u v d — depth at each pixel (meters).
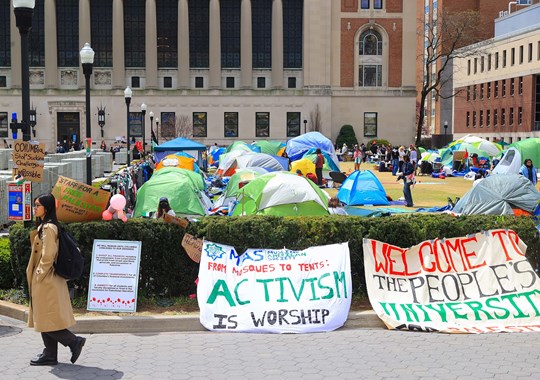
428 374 8.21
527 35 74.81
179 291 11.74
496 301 10.90
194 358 8.95
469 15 79.25
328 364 8.63
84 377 8.19
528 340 9.80
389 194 33.53
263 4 81.38
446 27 80.06
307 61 80.44
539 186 36.38
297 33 81.81
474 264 11.27
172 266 11.60
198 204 22.25
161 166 33.50
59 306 8.41
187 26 79.62
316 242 11.38
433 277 11.16
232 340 9.88
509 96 79.12
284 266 10.81
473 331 10.25
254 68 81.62
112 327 10.40
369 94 82.25
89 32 78.38
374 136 82.69
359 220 11.68
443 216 12.18
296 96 80.56
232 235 11.21
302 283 10.69
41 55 79.44
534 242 11.89
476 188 21.38
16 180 11.89
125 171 27.78
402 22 82.12
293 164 37.62
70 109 78.94
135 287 10.93
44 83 79.12
